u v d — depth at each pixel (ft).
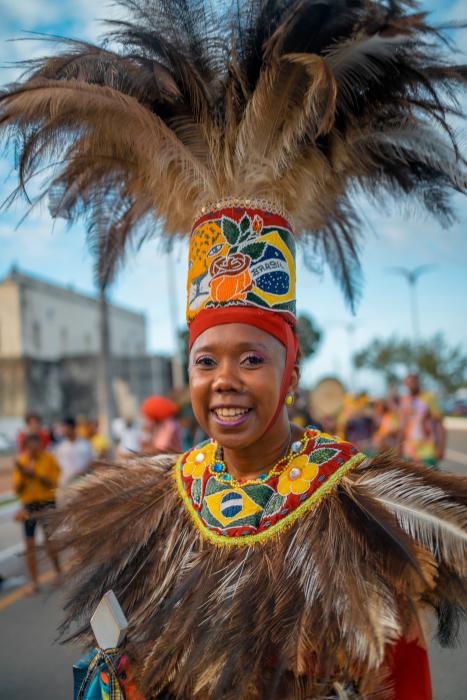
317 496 4.42
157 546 4.95
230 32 5.05
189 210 5.40
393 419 30.63
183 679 3.95
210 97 5.06
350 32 4.78
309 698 3.77
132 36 5.22
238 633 3.94
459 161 4.67
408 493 4.24
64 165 5.56
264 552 4.33
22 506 19.40
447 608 4.27
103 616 4.35
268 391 4.45
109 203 6.23
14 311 139.23
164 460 5.74
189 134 5.13
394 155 5.03
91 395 125.80
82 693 4.41
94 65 5.09
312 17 4.64
